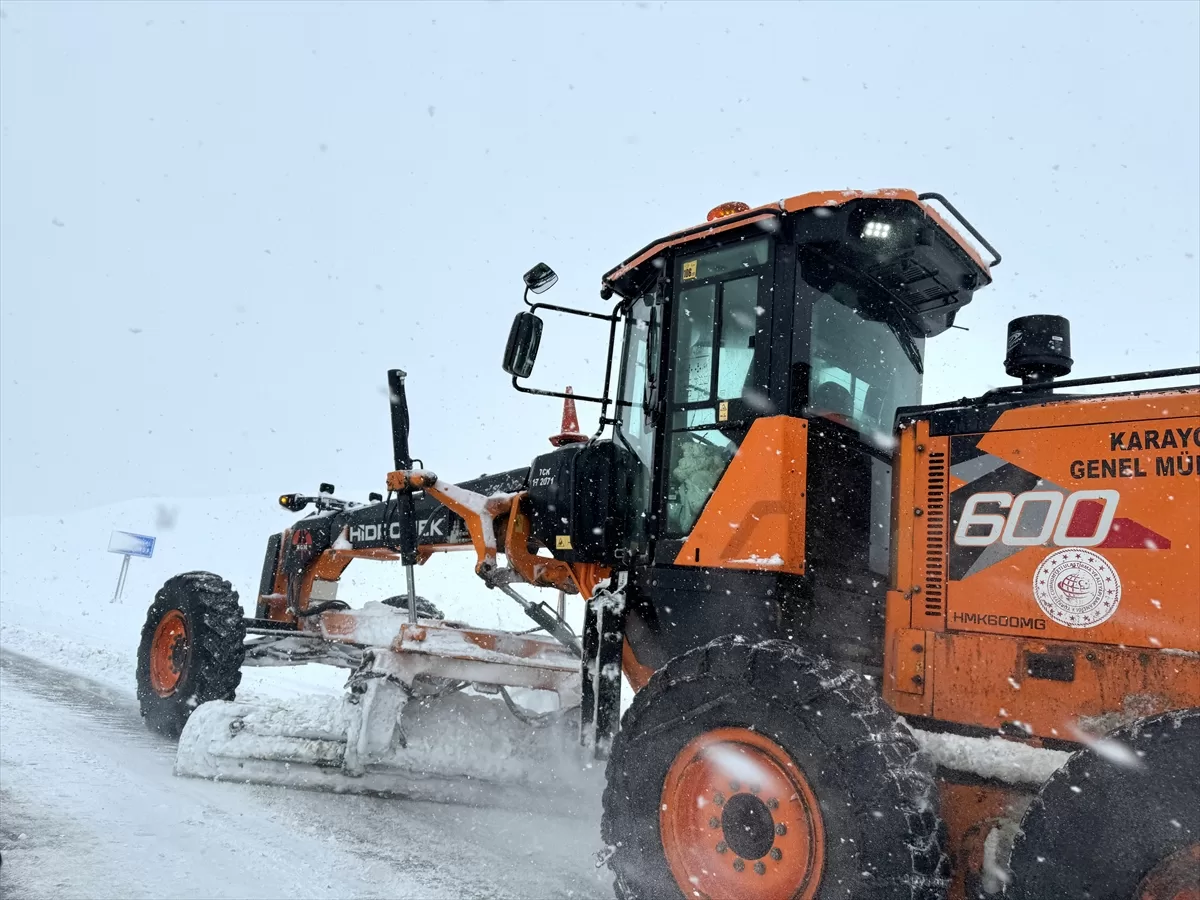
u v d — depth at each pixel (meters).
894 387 4.11
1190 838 2.14
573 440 4.70
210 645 5.48
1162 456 2.56
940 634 2.90
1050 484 2.76
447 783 4.44
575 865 3.62
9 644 9.50
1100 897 2.24
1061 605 2.67
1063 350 3.39
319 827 3.87
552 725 4.75
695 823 2.96
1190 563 2.46
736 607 3.43
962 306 4.15
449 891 3.23
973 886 2.74
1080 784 2.33
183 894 2.97
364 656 4.55
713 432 3.78
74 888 2.94
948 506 2.97
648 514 3.94
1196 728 2.20
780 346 3.53
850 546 3.69
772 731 2.79
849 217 3.51
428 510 5.47
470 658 4.58
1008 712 2.71
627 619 3.93
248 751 4.40
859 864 2.54
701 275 3.93
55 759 4.70
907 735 2.74
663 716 3.07
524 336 4.11
